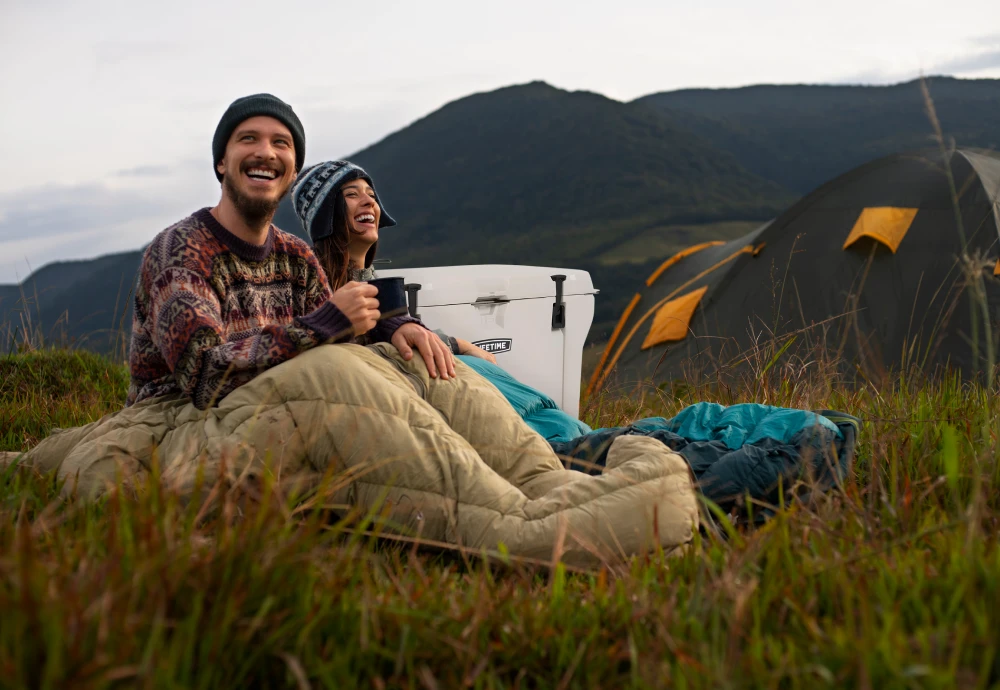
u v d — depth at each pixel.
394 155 169.88
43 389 3.96
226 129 2.35
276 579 1.35
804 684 1.19
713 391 4.04
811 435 2.24
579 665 1.34
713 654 1.24
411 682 1.26
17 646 1.07
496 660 1.38
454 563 1.88
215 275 2.30
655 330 7.54
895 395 3.23
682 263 9.14
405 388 2.19
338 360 2.06
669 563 1.73
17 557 1.26
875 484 2.22
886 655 1.16
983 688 1.11
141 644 1.19
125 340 4.40
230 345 2.14
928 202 6.57
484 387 2.38
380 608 1.41
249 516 1.59
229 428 2.03
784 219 7.38
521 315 3.43
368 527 1.96
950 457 1.66
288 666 1.25
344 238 3.35
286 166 2.38
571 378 3.60
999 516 1.89
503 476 2.21
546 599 1.58
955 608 1.32
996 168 6.77
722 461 2.20
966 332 5.66
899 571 1.48
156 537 1.40
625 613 1.46
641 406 4.08
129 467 2.10
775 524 1.73
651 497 1.84
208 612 1.28
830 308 6.64
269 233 2.47
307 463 2.03
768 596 1.43
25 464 2.28
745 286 7.35
